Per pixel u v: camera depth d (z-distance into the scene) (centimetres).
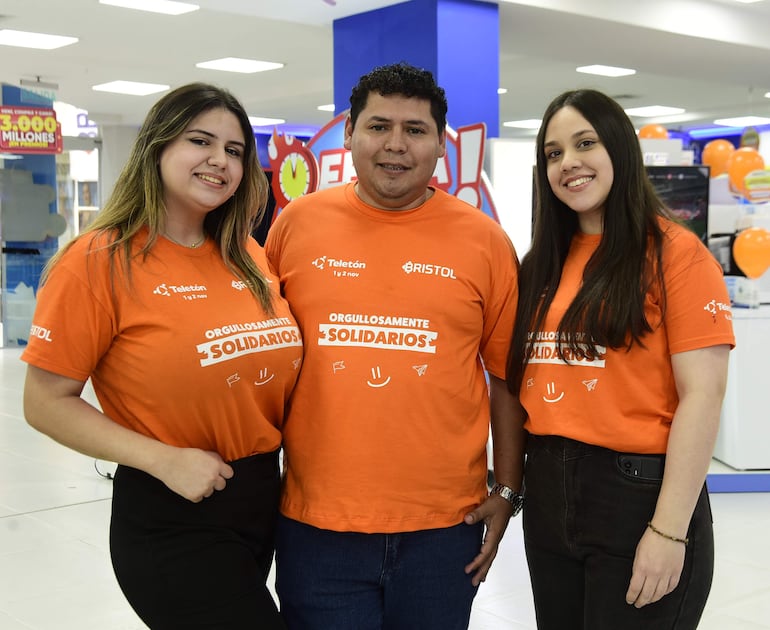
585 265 197
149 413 174
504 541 441
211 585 177
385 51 691
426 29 654
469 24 662
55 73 1097
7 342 1177
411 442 191
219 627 178
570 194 194
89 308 170
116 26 841
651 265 186
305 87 1204
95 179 1563
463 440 198
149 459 168
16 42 918
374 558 191
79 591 376
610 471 186
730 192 616
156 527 177
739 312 539
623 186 191
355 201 204
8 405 789
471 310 199
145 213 177
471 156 515
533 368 200
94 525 462
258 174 191
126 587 181
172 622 180
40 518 473
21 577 391
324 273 198
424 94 192
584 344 188
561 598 198
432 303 195
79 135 1555
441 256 199
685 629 186
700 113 1559
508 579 392
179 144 177
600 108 193
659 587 178
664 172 542
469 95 664
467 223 204
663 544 177
